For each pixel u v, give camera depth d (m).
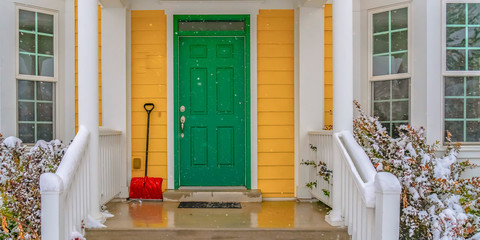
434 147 4.64
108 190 4.96
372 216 3.32
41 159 4.43
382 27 5.27
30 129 5.18
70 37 5.53
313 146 5.42
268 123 5.79
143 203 5.38
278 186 5.75
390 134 5.21
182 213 4.73
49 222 3.18
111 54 5.65
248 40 5.79
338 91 4.24
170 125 5.76
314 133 5.32
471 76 4.89
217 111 5.89
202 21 5.81
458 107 4.89
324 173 4.76
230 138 5.88
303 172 5.68
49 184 3.18
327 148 4.80
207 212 4.80
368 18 5.35
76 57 5.58
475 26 4.91
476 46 4.91
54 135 5.41
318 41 5.70
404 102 5.10
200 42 5.86
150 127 5.75
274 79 5.79
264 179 5.75
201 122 5.88
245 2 5.77
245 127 5.86
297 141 5.75
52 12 5.37
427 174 4.16
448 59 4.90
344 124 4.21
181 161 5.84
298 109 5.73
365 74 5.37
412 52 4.99
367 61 5.36
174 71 5.76
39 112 5.27
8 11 4.95
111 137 5.14
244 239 3.97
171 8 5.75
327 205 5.26
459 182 4.40
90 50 4.23
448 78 4.90
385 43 5.24
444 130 4.88
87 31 4.22
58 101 5.42
